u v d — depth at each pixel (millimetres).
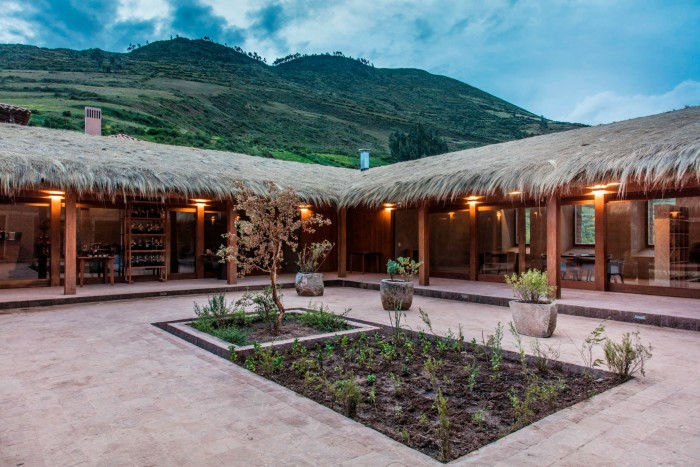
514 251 11148
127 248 11078
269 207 6219
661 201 8789
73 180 8383
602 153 7195
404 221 13875
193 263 12328
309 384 3967
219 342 5148
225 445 2793
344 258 12578
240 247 11859
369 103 115688
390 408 3461
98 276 10961
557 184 7289
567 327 6375
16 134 10750
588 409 3344
